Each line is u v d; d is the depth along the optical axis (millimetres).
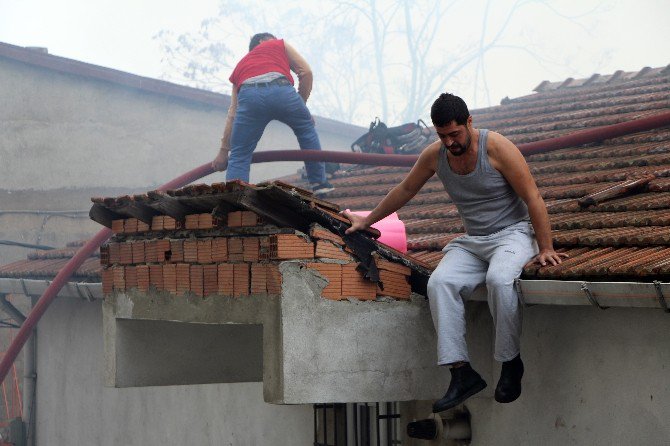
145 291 7094
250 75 9305
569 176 8609
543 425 6234
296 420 8852
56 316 12508
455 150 5652
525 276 5730
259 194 5875
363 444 8039
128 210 7016
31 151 16969
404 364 6246
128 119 17859
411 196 6059
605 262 5379
